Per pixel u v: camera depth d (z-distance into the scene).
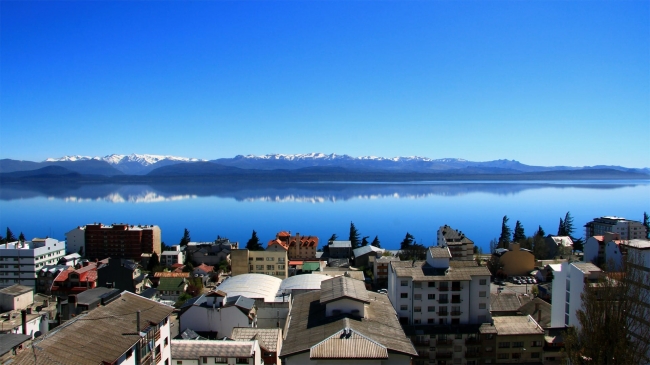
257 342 69.44
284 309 101.75
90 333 47.78
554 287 98.62
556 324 97.25
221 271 187.25
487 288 89.25
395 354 60.53
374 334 64.00
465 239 172.25
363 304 70.00
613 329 59.56
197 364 65.69
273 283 128.00
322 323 67.50
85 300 74.38
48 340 44.44
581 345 62.81
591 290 64.25
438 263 92.75
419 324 88.94
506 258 172.00
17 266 157.12
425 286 89.38
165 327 58.34
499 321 88.69
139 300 58.53
